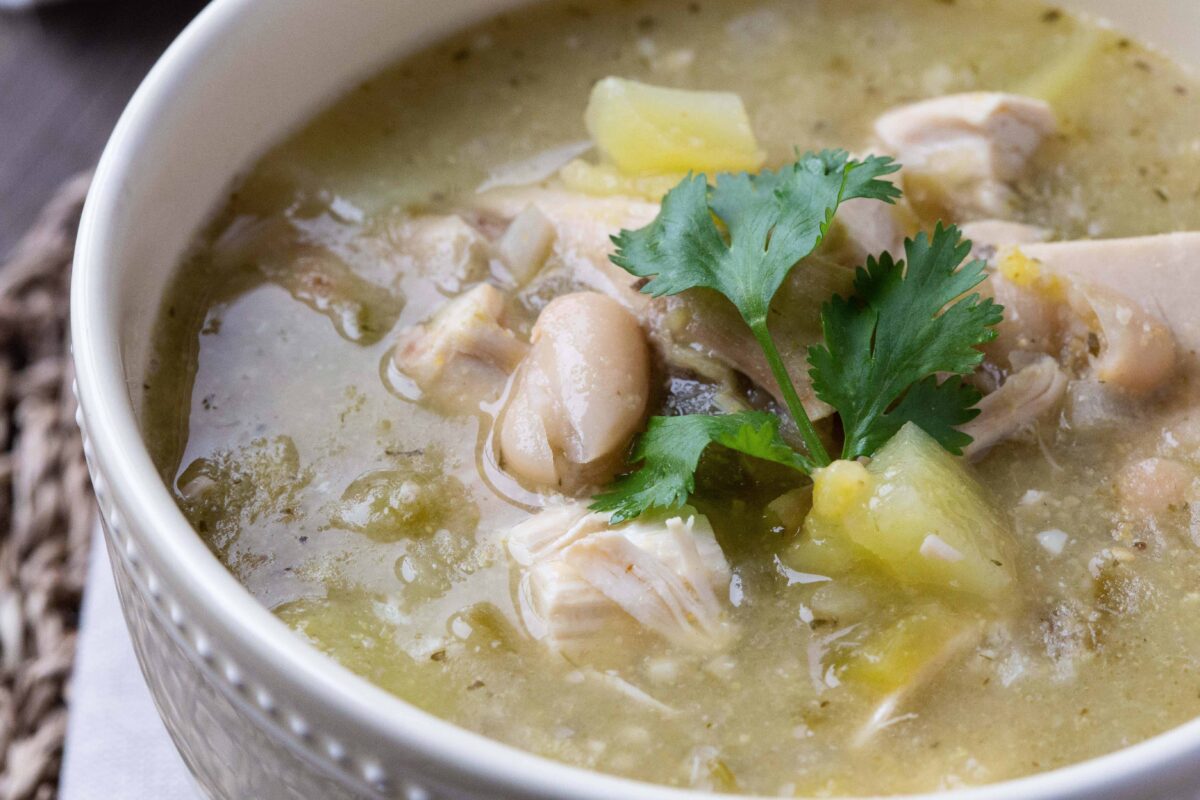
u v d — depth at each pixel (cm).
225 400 23
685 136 25
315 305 23
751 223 22
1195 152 25
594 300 23
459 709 21
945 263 22
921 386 22
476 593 21
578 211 24
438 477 22
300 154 25
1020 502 22
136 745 24
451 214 24
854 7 27
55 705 26
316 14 24
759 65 26
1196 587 21
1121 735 20
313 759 19
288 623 21
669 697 21
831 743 20
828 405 22
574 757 20
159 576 19
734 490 22
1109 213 25
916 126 25
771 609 21
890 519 21
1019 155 25
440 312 23
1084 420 23
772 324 22
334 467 22
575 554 21
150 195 22
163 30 34
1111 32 26
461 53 26
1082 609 21
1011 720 21
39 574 27
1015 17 27
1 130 33
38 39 34
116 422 20
